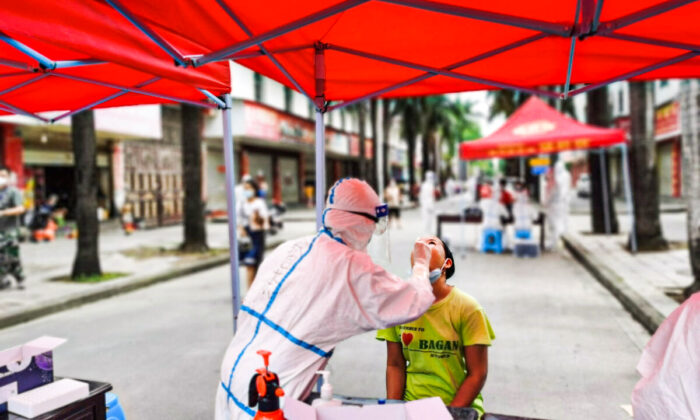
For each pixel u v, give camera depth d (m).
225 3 2.66
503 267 11.50
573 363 5.50
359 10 2.98
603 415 4.29
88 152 10.14
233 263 3.94
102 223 21.27
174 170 26.25
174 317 7.67
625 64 3.67
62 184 23.25
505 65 3.74
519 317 7.33
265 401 1.86
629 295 7.74
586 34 2.48
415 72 3.98
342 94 4.36
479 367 2.71
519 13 2.74
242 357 2.09
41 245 16.14
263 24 2.92
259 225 8.66
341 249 2.08
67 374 5.35
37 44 3.01
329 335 2.04
